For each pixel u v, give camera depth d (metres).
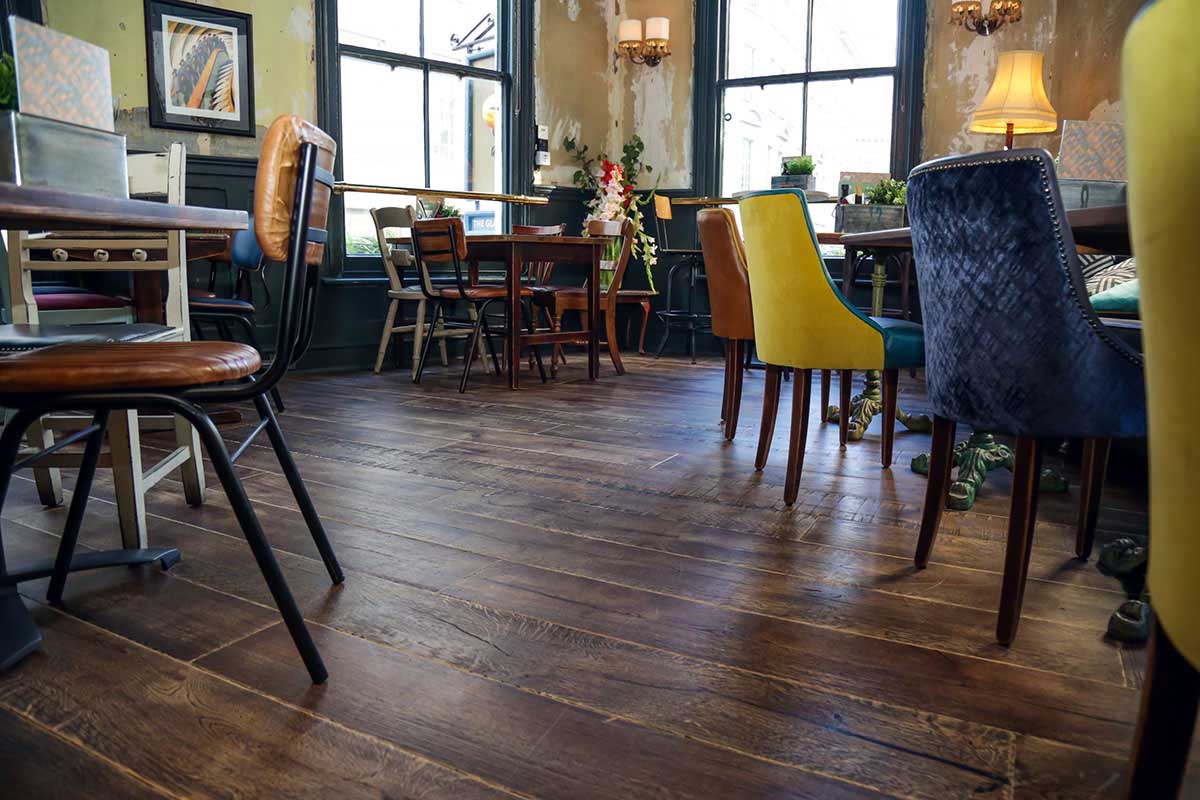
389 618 1.59
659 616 1.62
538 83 6.53
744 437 3.38
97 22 4.41
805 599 1.70
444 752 1.15
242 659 1.42
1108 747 1.18
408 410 3.98
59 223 1.25
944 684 1.35
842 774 1.11
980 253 1.50
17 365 1.15
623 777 1.10
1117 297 2.66
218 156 4.87
